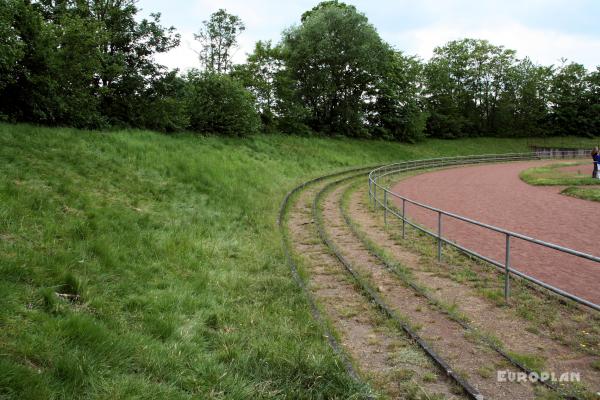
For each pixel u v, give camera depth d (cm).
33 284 610
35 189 1034
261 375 531
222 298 795
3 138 1366
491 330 728
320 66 5175
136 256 884
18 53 1628
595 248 1260
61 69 2019
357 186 2831
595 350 652
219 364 541
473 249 1264
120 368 478
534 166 4866
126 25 2619
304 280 956
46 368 432
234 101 3356
